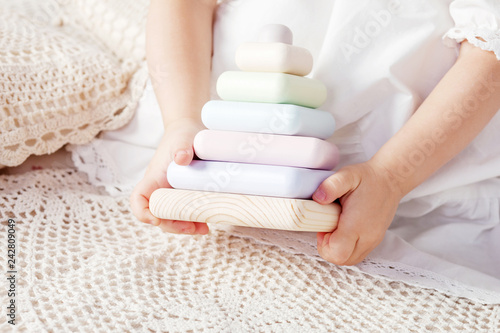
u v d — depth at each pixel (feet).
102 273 2.63
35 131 3.35
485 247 3.26
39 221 3.06
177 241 2.94
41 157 3.73
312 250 2.87
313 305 2.54
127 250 2.85
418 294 2.68
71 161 3.74
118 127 3.68
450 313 2.56
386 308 2.55
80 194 3.37
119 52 3.91
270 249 2.89
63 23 4.12
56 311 2.36
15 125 3.28
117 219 3.18
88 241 2.94
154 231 3.07
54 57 3.50
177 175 2.59
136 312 2.40
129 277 2.62
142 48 3.85
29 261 2.69
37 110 3.33
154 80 3.33
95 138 3.71
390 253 2.94
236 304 2.53
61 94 3.42
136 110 3.68
